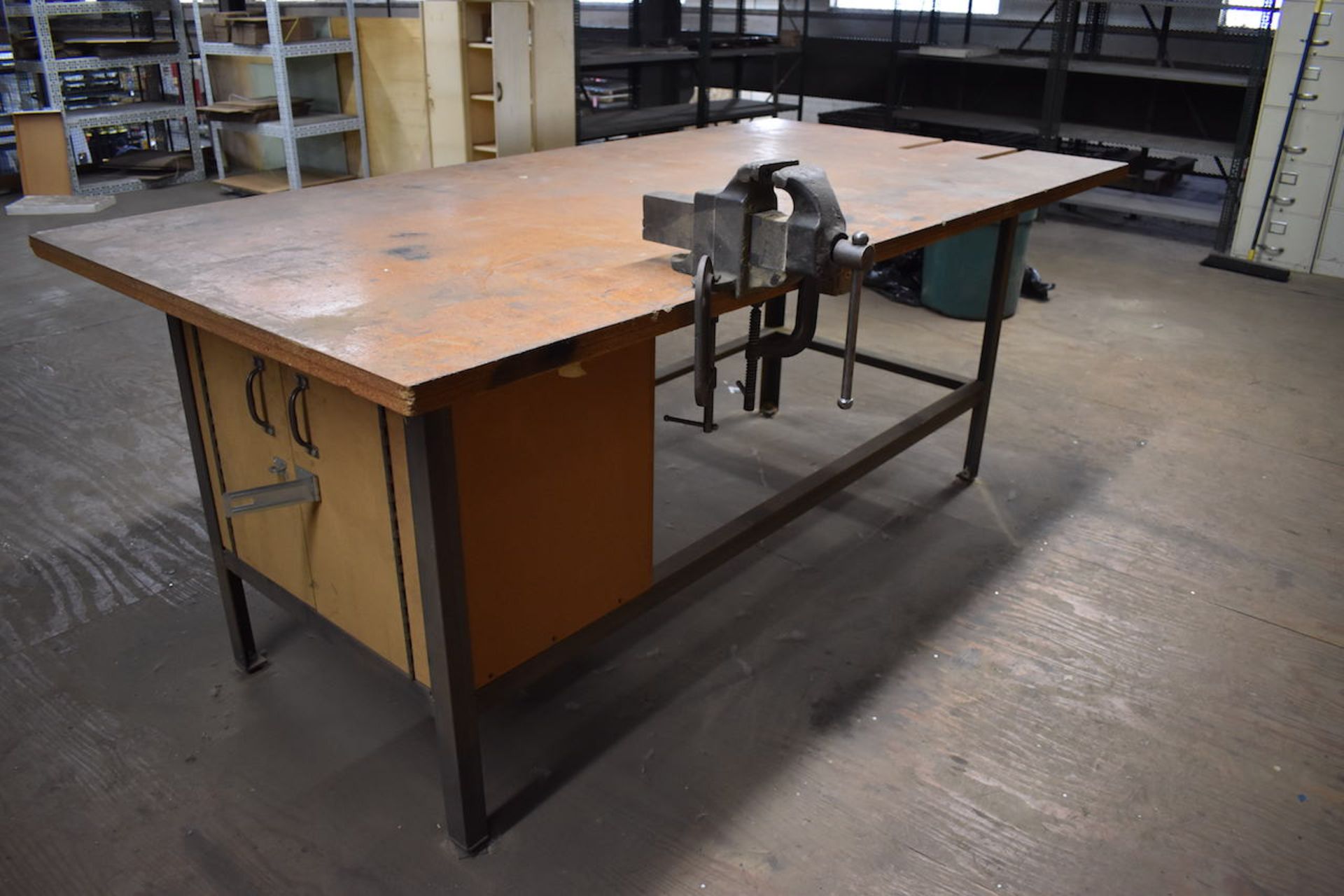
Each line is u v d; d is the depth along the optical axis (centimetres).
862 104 1048
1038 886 159
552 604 166
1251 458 306
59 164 590
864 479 292
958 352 389
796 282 164
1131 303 451
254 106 575
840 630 223
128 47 614
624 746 188
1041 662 213
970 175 244
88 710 195
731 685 205
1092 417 333
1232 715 198
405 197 213
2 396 333
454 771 156
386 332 129
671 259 165
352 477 150
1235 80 531
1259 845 168
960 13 851
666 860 163
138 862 161
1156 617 229
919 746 189
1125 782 181
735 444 313
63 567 241
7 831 167
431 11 519
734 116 668
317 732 191
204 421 181
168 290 147
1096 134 592
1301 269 495
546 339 127
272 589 183
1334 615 230
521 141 531
